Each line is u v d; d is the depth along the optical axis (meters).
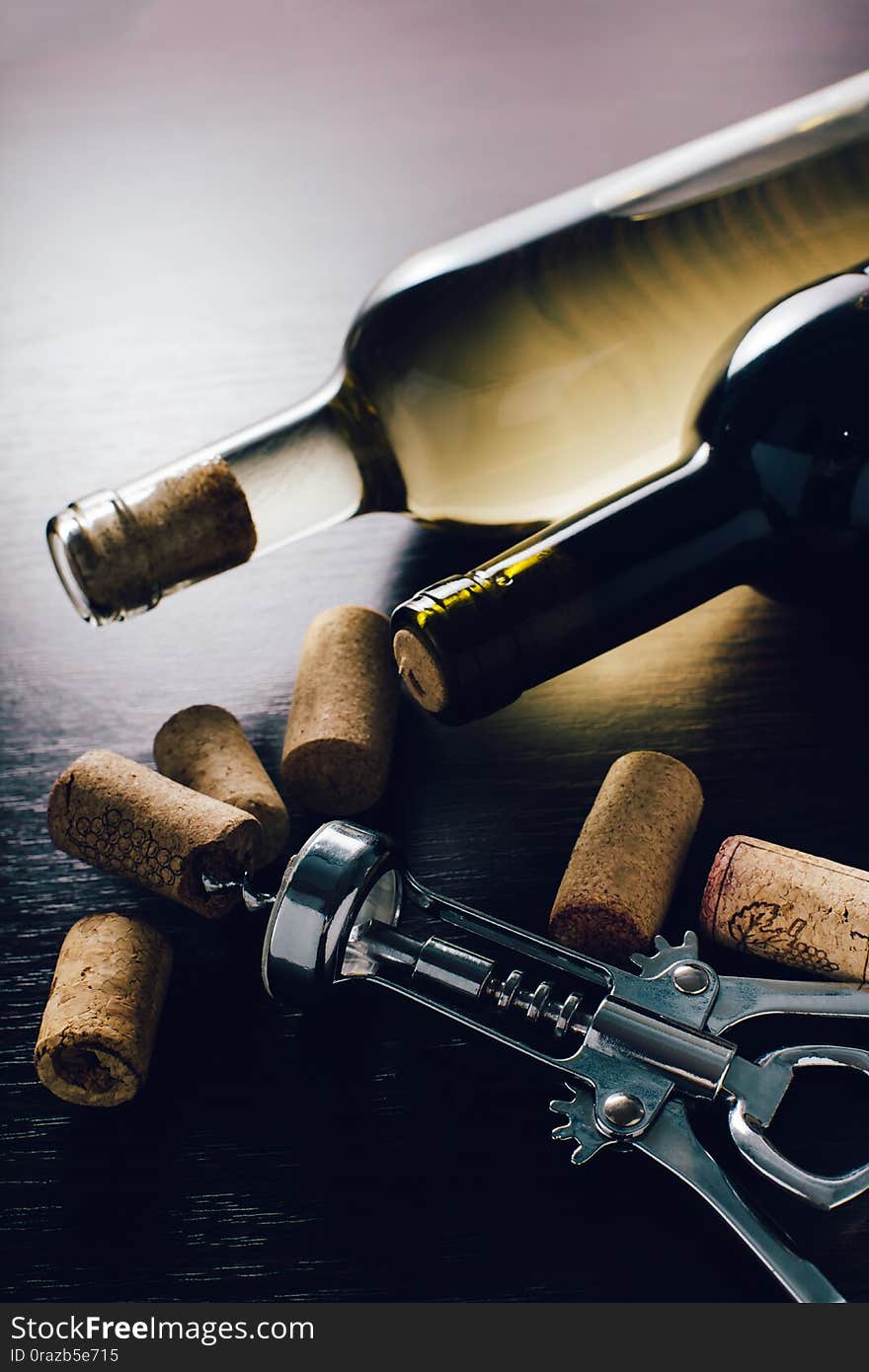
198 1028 0.41
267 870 0.44
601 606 0.41
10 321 0.66
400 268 0.50
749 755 0.45
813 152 0.51
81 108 0.88
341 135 0.80
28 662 0.51
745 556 0.42
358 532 0.53
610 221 0.49
